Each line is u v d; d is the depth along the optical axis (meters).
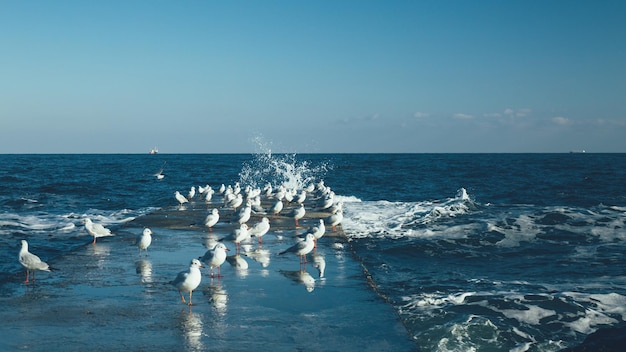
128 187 45.84
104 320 7.88
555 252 17.91
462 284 13.78
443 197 38.00
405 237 20.30
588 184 48.91
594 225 22.48
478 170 74.94
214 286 10.02
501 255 17.61
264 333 7.39
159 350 6.69
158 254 13.12
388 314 8.34
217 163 103.81
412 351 6.79
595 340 9.27
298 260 12.72
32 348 6.72
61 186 45.34
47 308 8.47
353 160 125.88
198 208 25.09
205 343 6.95
